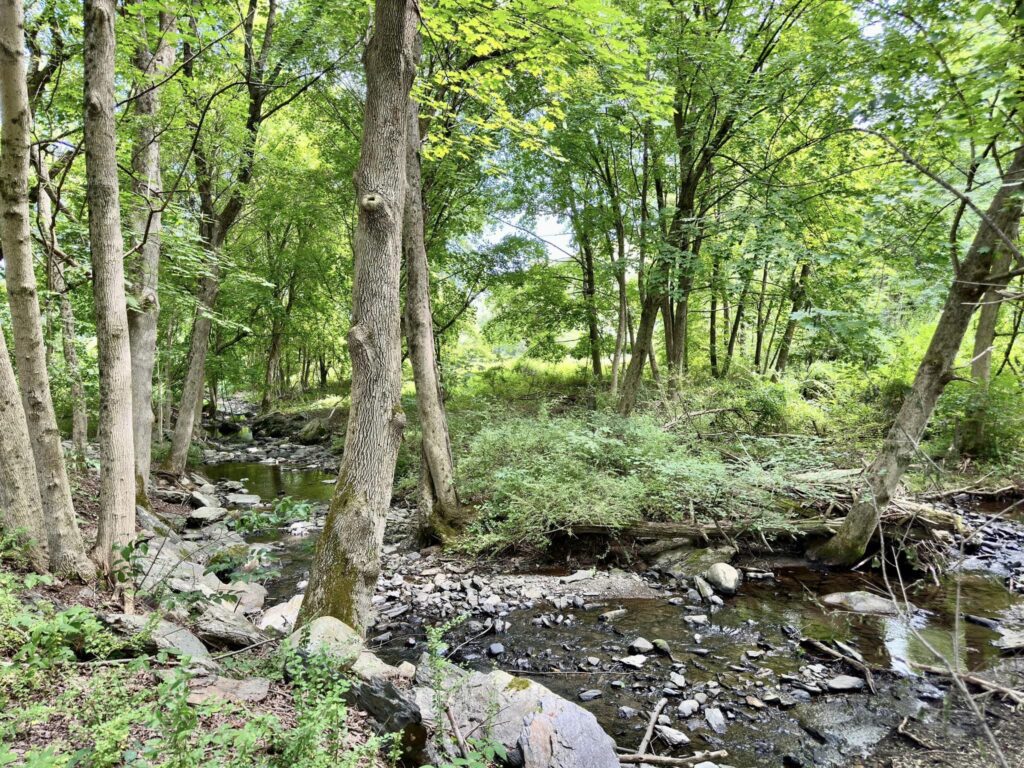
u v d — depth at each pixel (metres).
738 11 10.19
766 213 8.74
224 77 9.03
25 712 2.23
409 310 8.11
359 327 4.19
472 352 22.14
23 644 2.90
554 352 17.95
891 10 5.74
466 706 3.43
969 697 2.32
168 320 14.70
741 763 3.68
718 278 10.45
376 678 3.20
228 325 9.94
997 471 9.59
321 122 13.44
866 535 6.96
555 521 7.41
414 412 14.59
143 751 2.05
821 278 9.24
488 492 8.57
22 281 3.82
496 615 6.07
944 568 6.70
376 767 2.57
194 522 8.88
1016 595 6.23
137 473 8.27
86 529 5.48
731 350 18.23
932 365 6.24
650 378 16.80
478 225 14.90
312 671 2.92
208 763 2.07
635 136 12.47
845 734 3.96
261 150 11.17
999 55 4.70
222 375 20.52
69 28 6.53
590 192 14.24
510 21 4.71
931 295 7.26
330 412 20.77
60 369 7.52
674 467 7.78
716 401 12.04
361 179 4.16
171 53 7.96
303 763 2.16
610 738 3.49
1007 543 7.68
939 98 5.34
